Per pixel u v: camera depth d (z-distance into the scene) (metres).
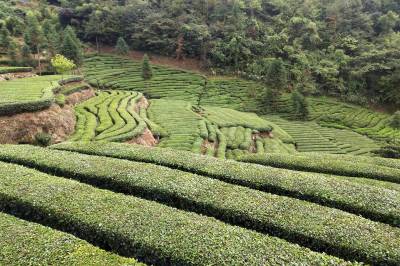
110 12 92.94
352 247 11.11
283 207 13.45
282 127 56.62
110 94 54.03
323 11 98.06
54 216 12.32
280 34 85.88
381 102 71.12
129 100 50.19
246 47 84.94
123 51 86.19
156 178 15.50
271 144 42.84
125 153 19.48
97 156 18.50
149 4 99.69
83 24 94.31
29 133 28.30
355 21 91.62
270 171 17.12
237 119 51.66
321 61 79.25
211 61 85.44
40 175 15.57
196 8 96.88
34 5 103.12
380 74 73.44
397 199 14.57
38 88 37.91
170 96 67.69
